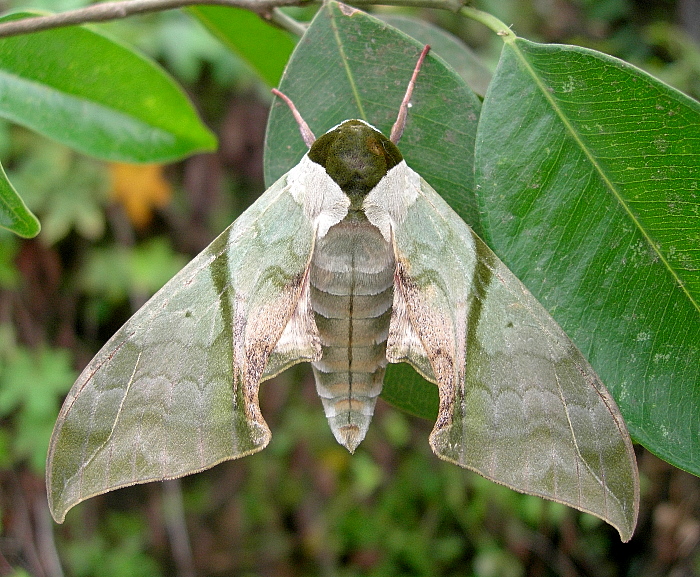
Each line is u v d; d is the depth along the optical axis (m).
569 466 0.28
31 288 0.68
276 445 0.75
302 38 0.30
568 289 0.28
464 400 0.28
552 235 0.28
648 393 0.28
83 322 0.71
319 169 0.29
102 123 0.33
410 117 0.29
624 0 0.76
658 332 0.28
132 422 0.28
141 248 0.71
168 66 0.70
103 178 0.66
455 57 0.33
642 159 0.28
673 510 0.65
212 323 0.28
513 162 0.28
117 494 0.74
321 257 0.29
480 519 0.74
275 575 0.75
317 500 0.75
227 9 0.33
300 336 0.29
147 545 0.73
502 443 0.28
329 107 0.29
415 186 0.29
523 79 0.28
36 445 0.65
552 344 0.28
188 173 0.73
